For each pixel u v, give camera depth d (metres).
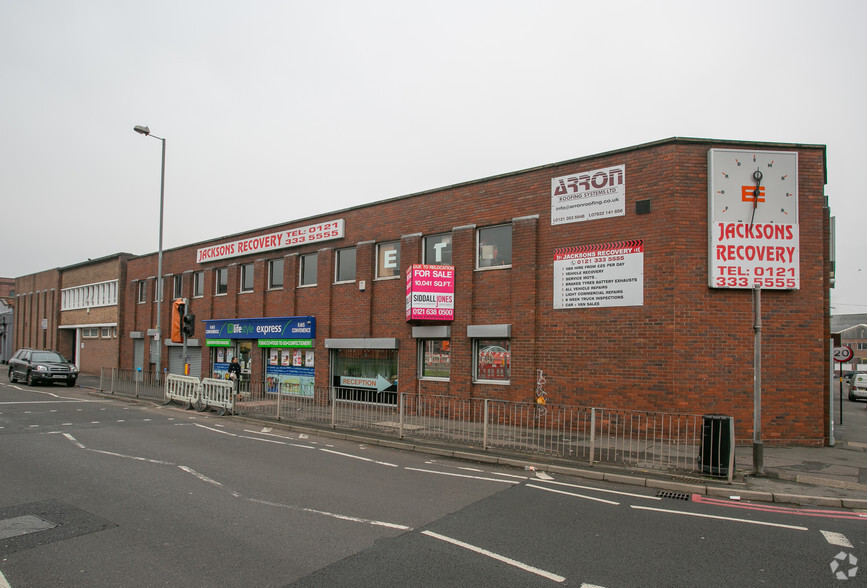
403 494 7.74
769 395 12.16
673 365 12.23
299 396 15.34
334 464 9.72
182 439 11.93
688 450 10.79
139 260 30.34
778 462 10.20
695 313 12.27
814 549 5.80
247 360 22.98
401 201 17.80
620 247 13.19
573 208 14.02
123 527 6.02
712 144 12.59
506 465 10.16
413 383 16.83
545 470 9.71
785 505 7.72
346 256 19.69
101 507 6.75
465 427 12.29
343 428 13.70
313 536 5.84
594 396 13.31
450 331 16.05
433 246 17.08
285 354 21.31
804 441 12.07
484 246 15.93
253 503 7.05
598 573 5.01
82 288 36.09
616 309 13.15
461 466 9.98
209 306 25.19
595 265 13.52
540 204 14.62
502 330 14.80
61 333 38.09
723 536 6.19
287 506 6.95
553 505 7.37
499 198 15.45
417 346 16.94
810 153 12.56
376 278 18.36
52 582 4.58
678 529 6.41
